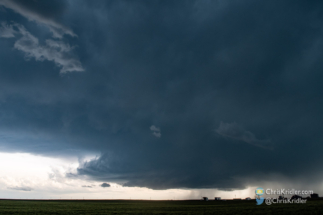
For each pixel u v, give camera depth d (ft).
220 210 192.65
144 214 172.96
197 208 228.22
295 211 161.48
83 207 260.62
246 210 181.78
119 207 259.80
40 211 203.72
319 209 168.86
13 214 180.14
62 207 258.57
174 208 234.17
